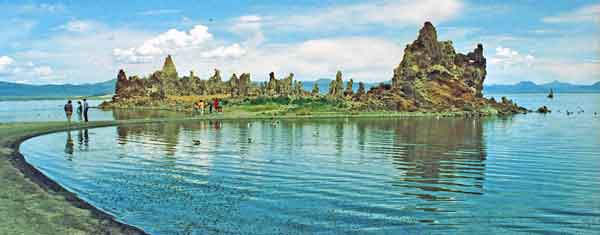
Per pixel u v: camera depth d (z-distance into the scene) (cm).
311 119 8344
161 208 1892
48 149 3603
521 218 1827
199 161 3097
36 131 4931
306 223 1723
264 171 2750
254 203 1994
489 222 1767
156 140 4388
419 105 11500
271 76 13400
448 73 12162
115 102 17038
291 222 1734
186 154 3428
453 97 11894
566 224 1758
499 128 6681
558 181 2550
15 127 5244
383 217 1814
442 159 3341
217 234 1589
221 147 3906
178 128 5941
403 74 11988
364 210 1908
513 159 3375
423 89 11738
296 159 3253
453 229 1683
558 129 6562
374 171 2792
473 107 11581
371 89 13025
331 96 12200
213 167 2870
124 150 3603
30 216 1675
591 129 6544
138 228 1619
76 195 2052
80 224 1611
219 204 1972
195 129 5809
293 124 7050
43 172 2609
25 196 1955
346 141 4538
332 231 1638
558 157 3512
